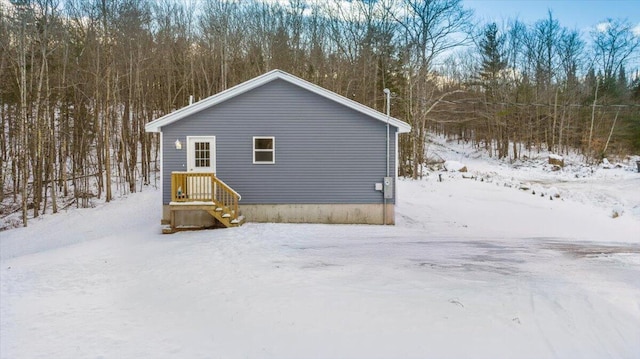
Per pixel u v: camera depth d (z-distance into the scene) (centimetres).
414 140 2978
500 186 2564
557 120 4419
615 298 585
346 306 566
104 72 2570
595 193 2309
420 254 923
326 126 1493
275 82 1482
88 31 2498
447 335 470
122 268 867
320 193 1497
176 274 784
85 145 2780
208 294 655
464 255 914
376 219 1508
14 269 912
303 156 1491
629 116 4097
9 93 2402
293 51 3647
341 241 1113
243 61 3662
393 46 3450
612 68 4512
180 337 502
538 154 4194
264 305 586
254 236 1175
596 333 473
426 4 2991
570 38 4494
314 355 436
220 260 877
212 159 1471
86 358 454
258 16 3775
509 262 838
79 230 1783
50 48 2264
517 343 450
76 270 866
